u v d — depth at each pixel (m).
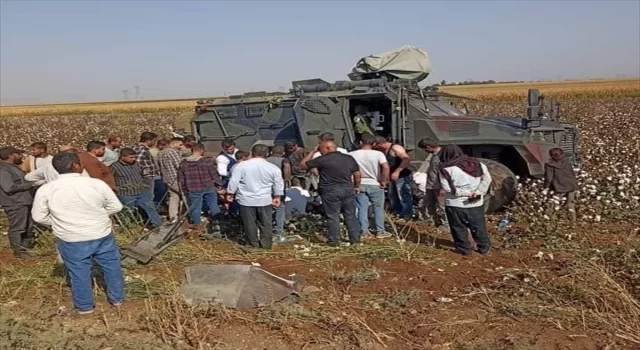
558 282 6.45
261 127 11.52
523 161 10.00
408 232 8.60
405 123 10.10
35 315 5.82
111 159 10.37
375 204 8.42
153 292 6.33
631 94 47.69
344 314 5.75
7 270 7.21
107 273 5.93
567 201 9.10
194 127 12.38
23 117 50.34
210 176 9.38
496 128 9.82
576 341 5.10
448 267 7.20
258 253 7.90
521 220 9.11
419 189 9.20
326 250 7.90
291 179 9.84
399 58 11.64
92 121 38.50
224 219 9.42
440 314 5.73
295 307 5.81
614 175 11.13
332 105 10.48
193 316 5.52
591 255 7.23
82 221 5.63
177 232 8.31
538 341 5.11
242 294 6.00
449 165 7.50
